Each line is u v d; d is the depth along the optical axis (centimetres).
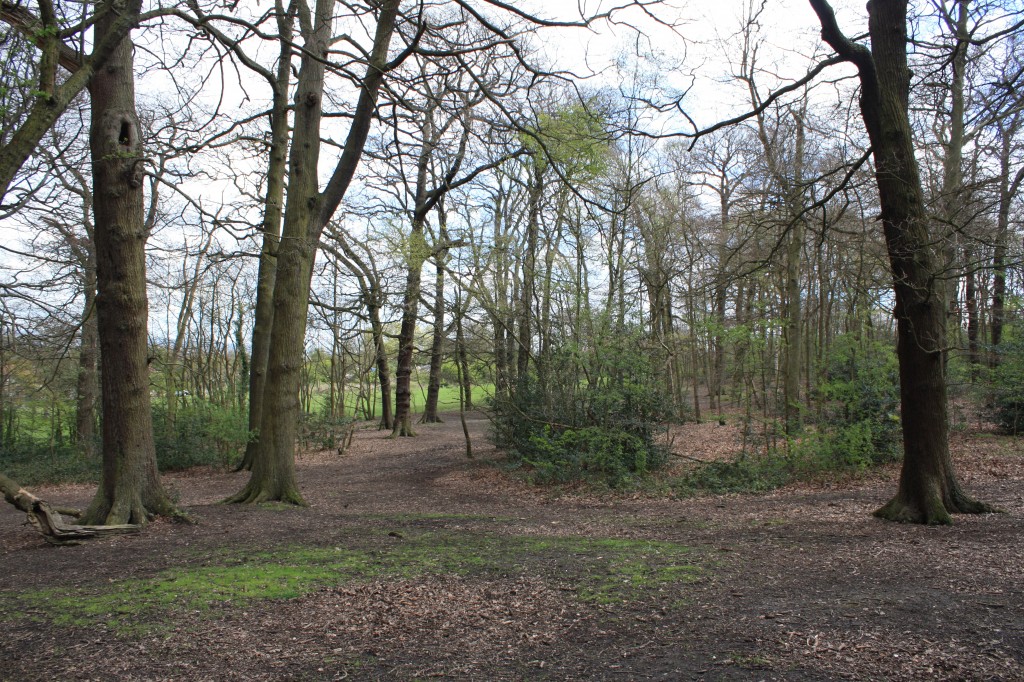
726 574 588
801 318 2225
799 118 1805
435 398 3444
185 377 2212
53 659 430
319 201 1149
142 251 897
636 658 421
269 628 483
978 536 676
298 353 1155
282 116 1492
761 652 419
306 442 2262
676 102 873
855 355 1288
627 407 1360
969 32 870
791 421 1330
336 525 884
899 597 505
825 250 2031
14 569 664
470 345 1738
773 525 816
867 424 1218
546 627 480
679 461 1473
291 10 1162
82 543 778
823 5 743
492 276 1680
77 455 1952
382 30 1109
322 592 557
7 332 1547
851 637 435
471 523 910
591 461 1332
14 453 2095
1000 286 1730
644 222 2183
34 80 616
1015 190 1012
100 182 861
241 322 2062
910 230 764
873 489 1064
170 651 443
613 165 1700
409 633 474
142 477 888
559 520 947
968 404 1681
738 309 1969
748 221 1160
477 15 832
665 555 666
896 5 777
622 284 1808
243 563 661
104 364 883
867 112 800
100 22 852
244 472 1762
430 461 1923
